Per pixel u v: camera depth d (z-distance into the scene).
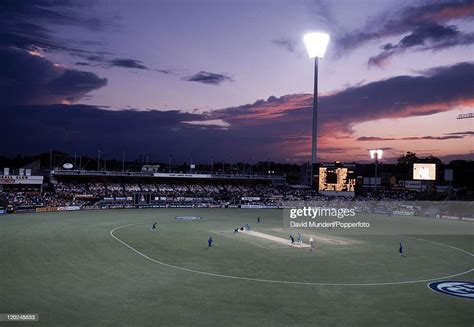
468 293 34.16
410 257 50.31
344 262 46.09
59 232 62.47
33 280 34.78
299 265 43.94
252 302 30.39
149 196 121.62
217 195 135.25
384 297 32.53
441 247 58.91
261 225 80.56
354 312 28.59
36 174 120.50
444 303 31.20
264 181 160.50
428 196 130.25
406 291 34.53
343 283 36.72
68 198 108.62
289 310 28.70
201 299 30.86
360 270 42.19
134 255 47.16
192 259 45.91
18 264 40.47
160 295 31.58
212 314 27.45
